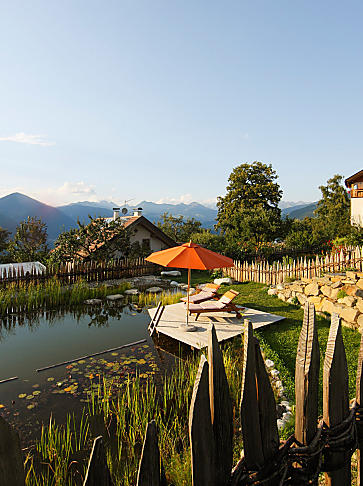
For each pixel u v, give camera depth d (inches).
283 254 756.0
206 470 52.7
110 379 224.4
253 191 1563.7
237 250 727.7
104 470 45.2
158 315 347.6
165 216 2066.9
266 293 463.5
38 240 1144.2
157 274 711.1
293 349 262.2
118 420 172.6
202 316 355.3
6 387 213.5
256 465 58.1
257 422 58.0
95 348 286.7
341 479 70.4
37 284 491.2
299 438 63.9
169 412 182.4
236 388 197.2
